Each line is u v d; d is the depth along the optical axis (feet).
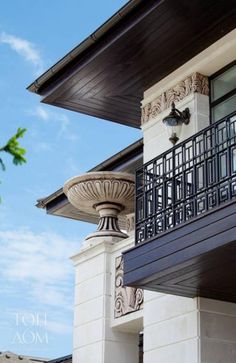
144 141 36.55
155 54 33.94
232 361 30.53
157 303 32.96
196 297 30.94
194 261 27.37
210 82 34.19
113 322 36.32
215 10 31.07
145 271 29.45
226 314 31.19
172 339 31.48
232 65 33.06
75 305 38.93
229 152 27.37
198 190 29.27
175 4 30.40
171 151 30.68
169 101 35.32
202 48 33.83
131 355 36.55
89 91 37.50
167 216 30.07
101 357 35.81
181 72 34.86
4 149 12.68
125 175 38.24
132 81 36.37
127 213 40.16
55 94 37.73
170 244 28.50
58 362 49.01
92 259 38.58
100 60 34.32
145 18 31.24
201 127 33.22
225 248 26.03
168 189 32.22
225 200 28.32
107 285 37.14
